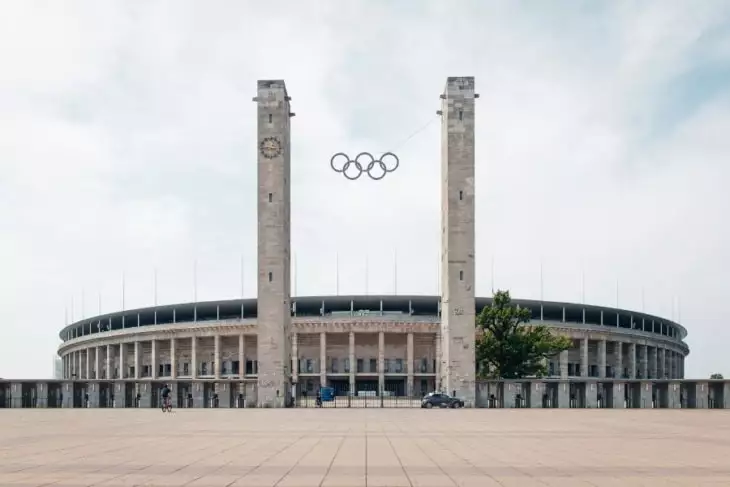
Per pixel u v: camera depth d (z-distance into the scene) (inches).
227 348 5620.1
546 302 5812.0
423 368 5408.5
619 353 5935.0
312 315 5600.4
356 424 2011.6
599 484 839.1
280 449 1239.5
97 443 1359.5
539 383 3592.5
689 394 3467.0
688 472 941.8
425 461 1060.5
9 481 861.2
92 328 6855.3
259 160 3821.4
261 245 3791.8
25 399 3494.1
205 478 882.8
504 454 1163.3
